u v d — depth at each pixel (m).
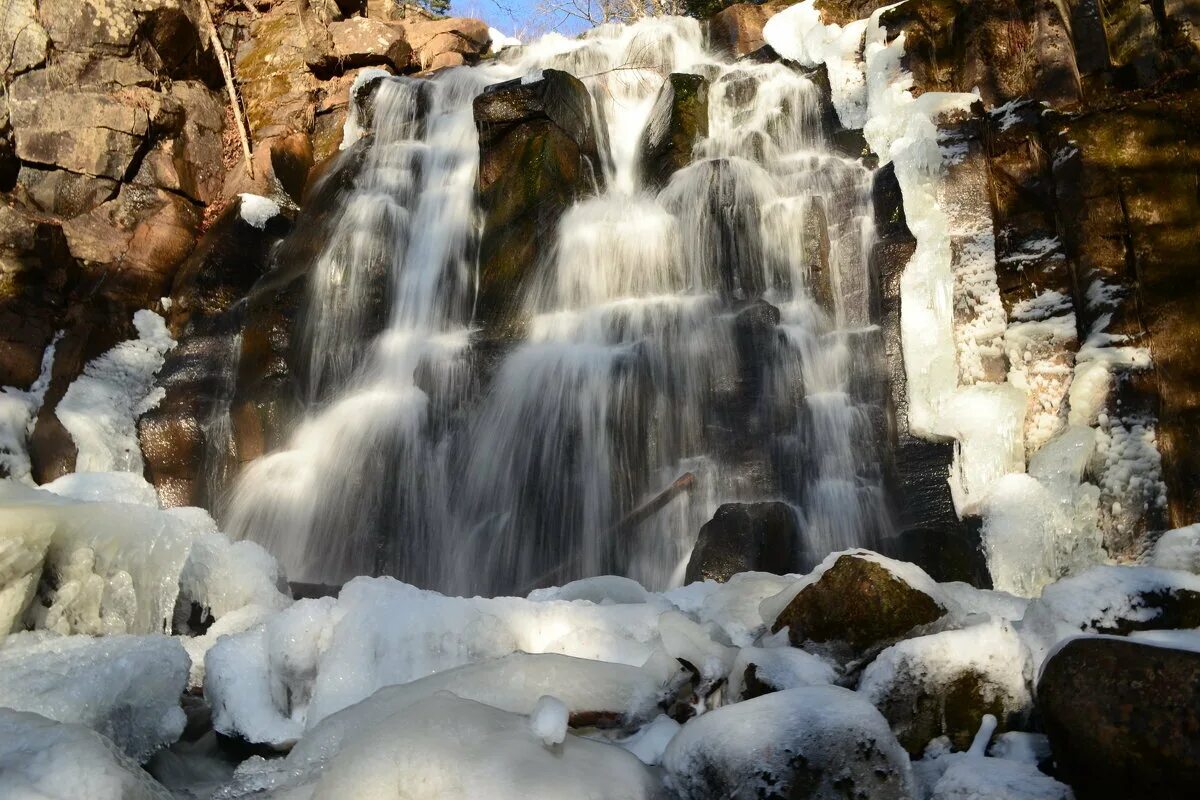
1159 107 8.73
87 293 11.20
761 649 3.88
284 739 4.31
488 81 13.09
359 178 12.19
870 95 10.45
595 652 4.38
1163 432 7.78
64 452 10.04
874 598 4.02
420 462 9.20
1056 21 9.88
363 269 11.12
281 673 4.54
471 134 12.27
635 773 3.27
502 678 3.85
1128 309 8.20
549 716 3.23
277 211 12.43
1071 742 3.03
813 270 9.52
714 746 3.20
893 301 8.73
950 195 8.88
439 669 4.38
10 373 10.25
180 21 13.13
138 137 12.21
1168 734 2.86
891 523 8.23
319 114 13.78
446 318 10.77
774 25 12.32
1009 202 9.05
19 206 11.51
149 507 6.07
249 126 13.69
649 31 13.50
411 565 8.90
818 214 9.70
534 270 10.16
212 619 6.40
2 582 5.18
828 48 11.46
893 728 3.65
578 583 5.50
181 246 12.14
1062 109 9.68
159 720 4.36
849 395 8.80
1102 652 3.08
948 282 8.65
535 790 2.97
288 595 6.77
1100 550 7.57
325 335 10.87
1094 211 8.53
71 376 10.55
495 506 8.66
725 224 9.77
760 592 5.01
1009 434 8.02
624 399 8.50
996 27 10.08
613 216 10.30
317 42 14.07
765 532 7.04
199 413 10.66
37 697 4.13
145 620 5.94
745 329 8.75
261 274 12.07
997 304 8.50
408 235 11.52
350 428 9.69
